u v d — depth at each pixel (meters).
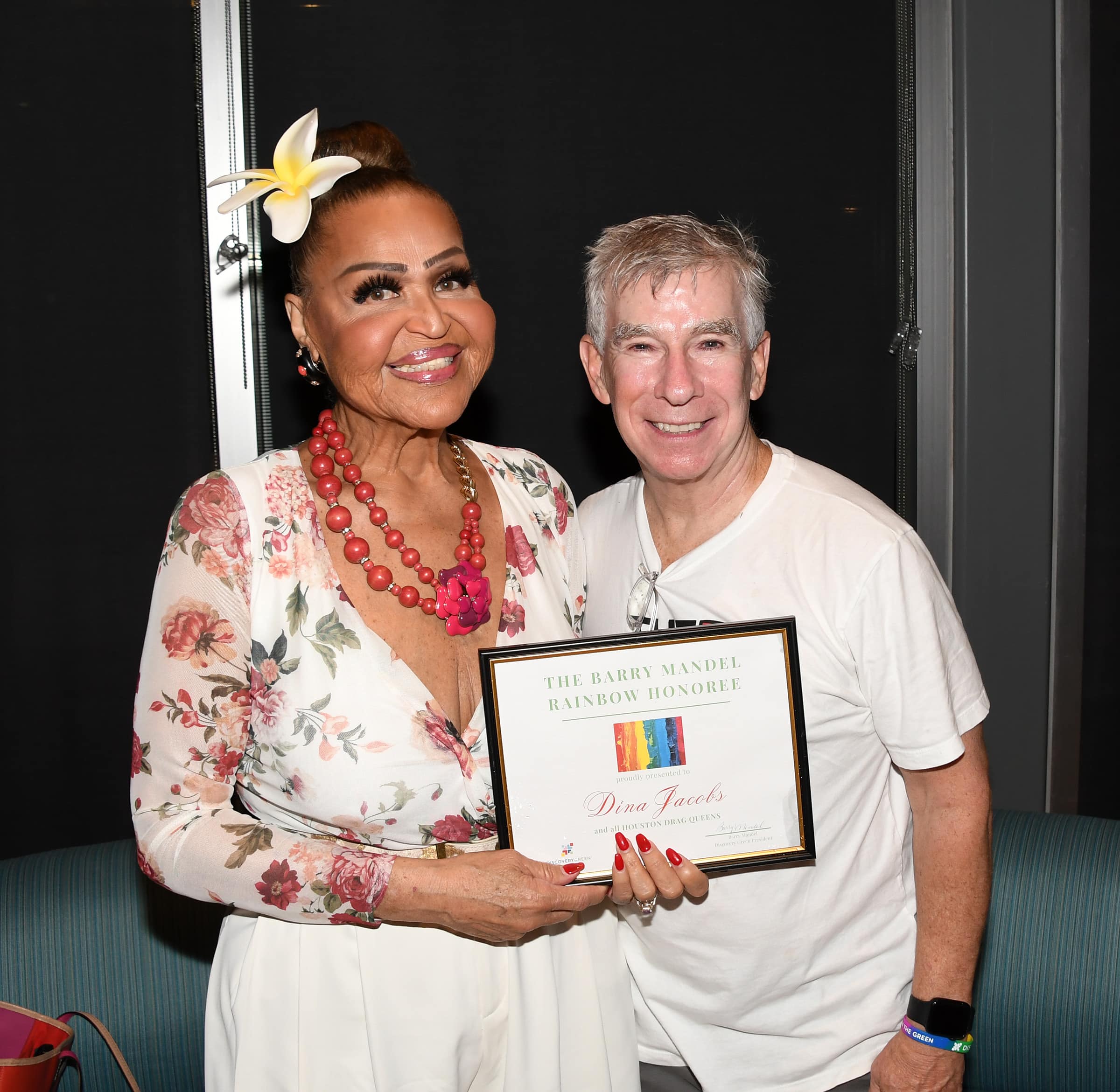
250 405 2.00
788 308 2.28
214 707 1.12
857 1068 1.30
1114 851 1.67
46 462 1.97
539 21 2.09
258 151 1.98
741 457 1.28
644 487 1.38
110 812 2.07
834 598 1.21
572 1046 1.26
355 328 1.15
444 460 1.32
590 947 1.29
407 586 1.20
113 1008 1.61
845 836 1.27
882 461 2.37
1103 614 2.48
